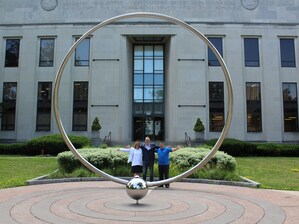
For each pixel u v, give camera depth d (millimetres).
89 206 7344
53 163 17172
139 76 33000
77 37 31484
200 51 30812
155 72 33031
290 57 31641
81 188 10258
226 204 7809
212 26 31328
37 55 31438
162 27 31062
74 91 31016
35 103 30812
